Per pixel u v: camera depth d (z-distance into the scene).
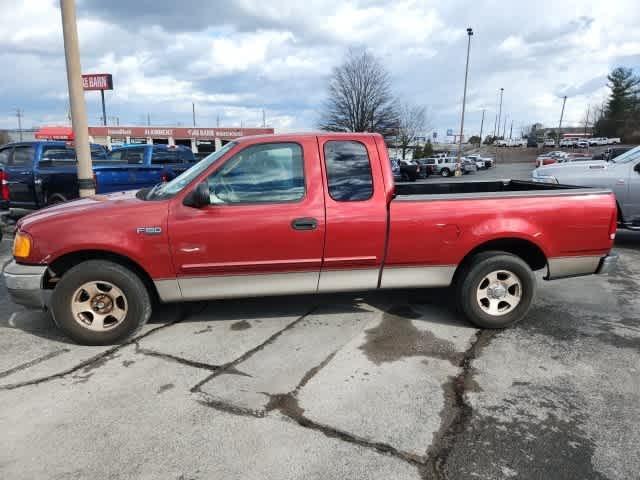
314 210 3.65
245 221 3.57
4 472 2.27
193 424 2.66
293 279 3.78
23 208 8.67
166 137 42.84
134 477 2.24
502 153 74.56
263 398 2.93
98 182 9.07
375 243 3.76
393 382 3.13
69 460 2.36
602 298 4.93
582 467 2.31
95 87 40.81
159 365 3.38
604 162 7.61
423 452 2.43
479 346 3.70
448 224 3.80
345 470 2.29
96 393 3.00
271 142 3.66
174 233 3.52
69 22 6.75
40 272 3.49
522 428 2.63
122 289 3.59
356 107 38.09
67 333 3.62
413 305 4.63
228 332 3.97
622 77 78.00
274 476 2.24
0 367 3.36
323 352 3.58
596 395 2.98
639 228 7.25
